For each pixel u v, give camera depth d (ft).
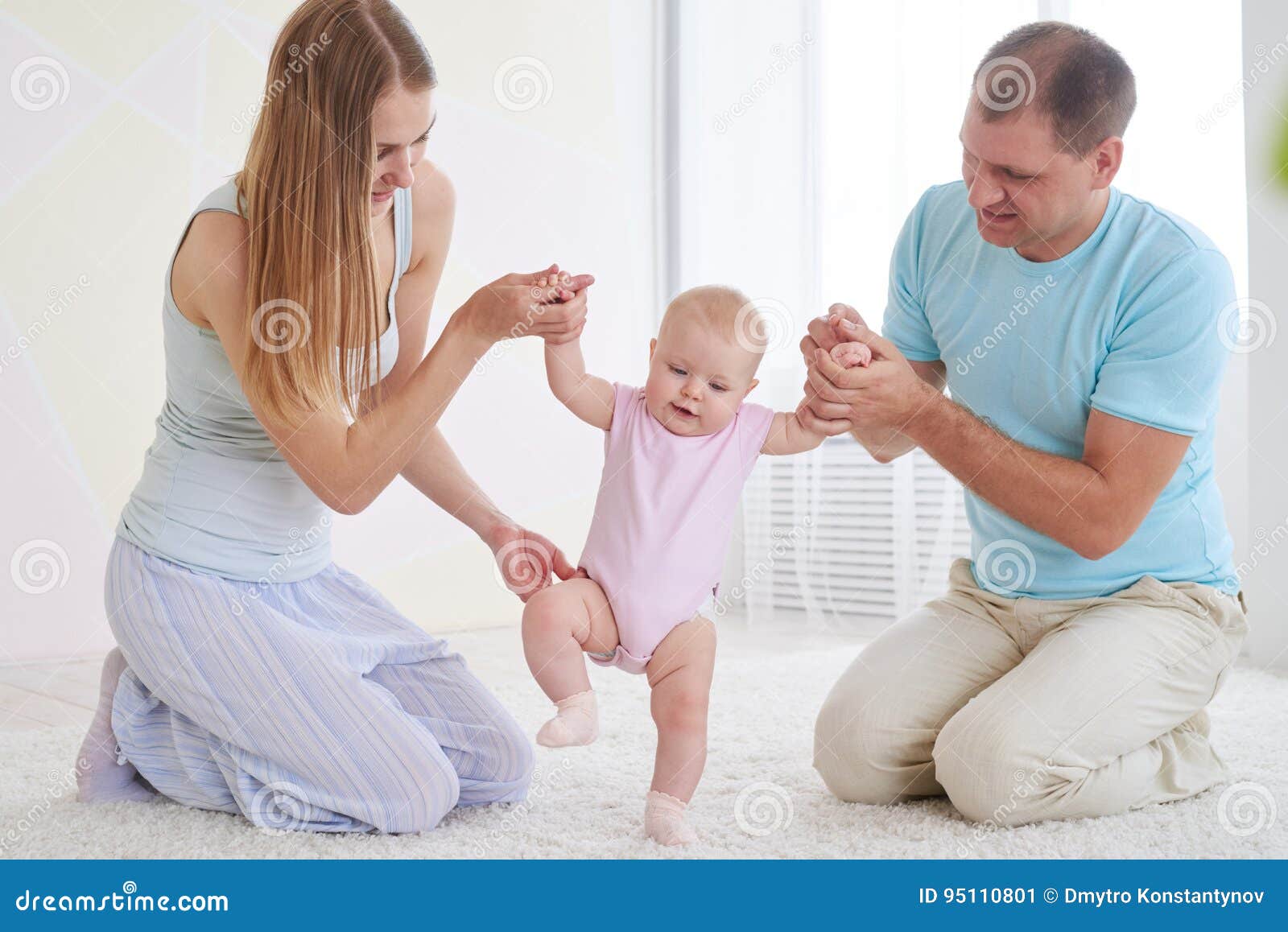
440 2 11.93
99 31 10.64
